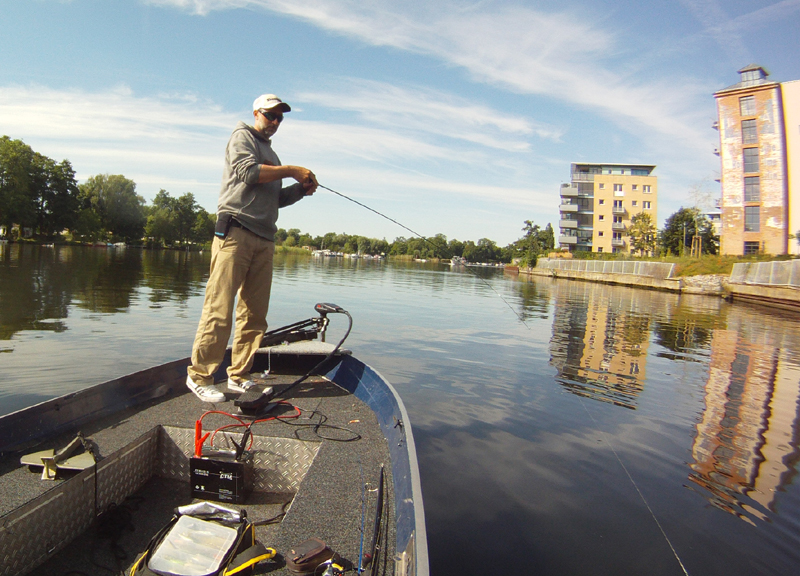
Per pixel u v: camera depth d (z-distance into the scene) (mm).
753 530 3434
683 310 20328
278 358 3963
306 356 3957
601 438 5172
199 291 18281
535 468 4316
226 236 2934
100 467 2119
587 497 3830
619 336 12727
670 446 5031
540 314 17188
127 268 29344
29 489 1989
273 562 1745
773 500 3881
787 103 39281
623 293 30000
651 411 6238
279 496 2467
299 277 30578
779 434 5480
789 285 22297
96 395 2676
